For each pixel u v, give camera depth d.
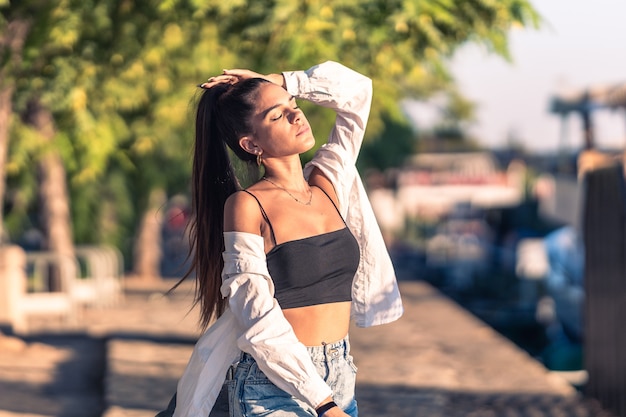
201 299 3.72
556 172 29.95
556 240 28.47
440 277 47.81
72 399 9.70
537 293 39.84
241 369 3.40
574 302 25.91
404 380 10.95
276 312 3.26
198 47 11.96
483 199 83.69
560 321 27.91
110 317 17.50
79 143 14.15
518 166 85.19
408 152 36.56
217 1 9.70
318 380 3.24
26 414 8.86
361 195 3.76
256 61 10.88
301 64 9.84
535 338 30.33
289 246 3.38
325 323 3.42
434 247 61.66
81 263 24.19
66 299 16.05
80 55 11.40
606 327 11.71
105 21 11.30
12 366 11.66
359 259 3.61
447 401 9.83
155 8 11.07
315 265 3.39
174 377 10.47
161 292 23.34
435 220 84.25
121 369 10.82
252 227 3.37
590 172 12.65
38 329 15.56
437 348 13.55
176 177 27.11
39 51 11.06
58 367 11.72
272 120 3.46
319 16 9.38
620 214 11.12
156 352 12.38
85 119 12.98
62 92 11.47
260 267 3.30
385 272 3.77
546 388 10.73
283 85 3.75
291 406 3.36
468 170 87.62
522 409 9.66
